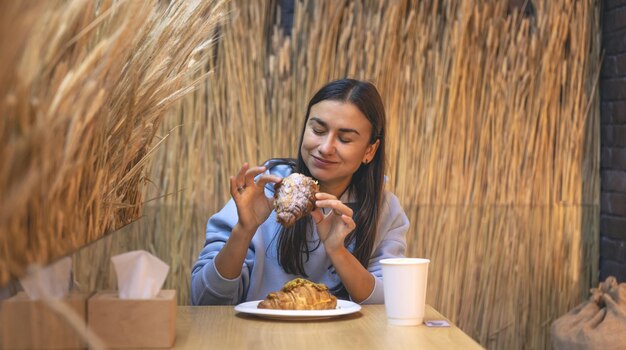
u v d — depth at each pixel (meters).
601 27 3.63
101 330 1.33
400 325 1.65
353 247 2.19
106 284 1.36
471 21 3.54
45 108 1.09
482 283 3.55
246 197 1.95
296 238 2.12
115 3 1.45
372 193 2.19
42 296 0.99
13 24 0.91
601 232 3.64
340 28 3.50
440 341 1.52
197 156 3.46
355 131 2.04
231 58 3.47
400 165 3.51
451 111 3.52
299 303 1.72
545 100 3.58
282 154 3.49
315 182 1.88
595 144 3.62
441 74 3.52
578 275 3.62
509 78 3.56
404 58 3.51
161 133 3.44
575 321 3.07
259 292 2.17
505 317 3.57
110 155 1.71
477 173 3.55
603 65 3.62
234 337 1.55
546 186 3.60
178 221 3.45
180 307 1.86
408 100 3.51
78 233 1.45
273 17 3.53
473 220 3.54
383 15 3.49
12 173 1.01
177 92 1.93
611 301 3.01
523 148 3.58
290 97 3.50
